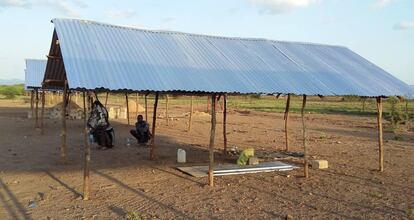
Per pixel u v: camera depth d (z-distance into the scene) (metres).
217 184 10.63
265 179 11.30
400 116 32.03
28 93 75.19
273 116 37.44
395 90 12.14
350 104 59.97
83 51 9.23
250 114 39.56
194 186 10.40
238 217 7.97
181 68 9.95
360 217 8.12
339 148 17.53
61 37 9.52
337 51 14.57
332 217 8.09
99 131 15.85
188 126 25.44
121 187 10.20
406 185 10.87
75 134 20.33
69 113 29.17
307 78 11.27
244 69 10.88
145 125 16.95
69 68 8.46
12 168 12.20
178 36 11.95
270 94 10.72
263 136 21.72
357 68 13.25
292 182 11.00
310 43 14.52
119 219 7.73
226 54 11.66
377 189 10.41
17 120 27.69
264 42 13.45
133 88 8.41
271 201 9.16
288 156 14.84
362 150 17.06
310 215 8.19
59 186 10.18
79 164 12.88
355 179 11.51
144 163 13.23
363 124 30.44
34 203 8.70
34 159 13.63
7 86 89.06
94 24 10.72
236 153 15.48
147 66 9.52
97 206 8.58
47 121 27.06
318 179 11.39
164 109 42.44
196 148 16.72
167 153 15.23
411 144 19.33
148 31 11.62
